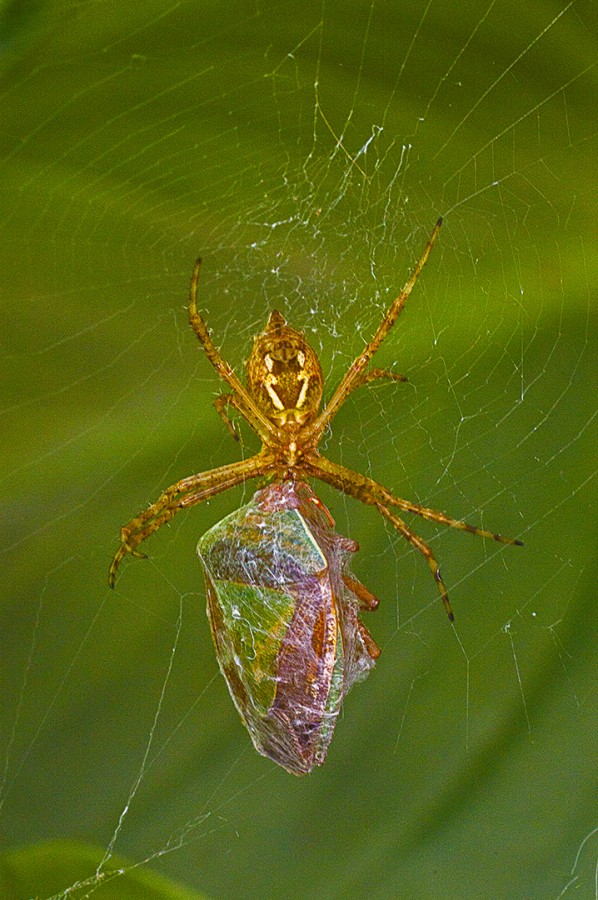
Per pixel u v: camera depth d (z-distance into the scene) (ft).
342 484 0.62
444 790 0.61
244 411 0.63
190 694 0.63
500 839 0.61
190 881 0.62
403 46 0.63
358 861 0.61
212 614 0.60
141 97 0.63
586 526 0.62
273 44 0.63
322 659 0.59
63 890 0.60
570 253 0.63
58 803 0.63
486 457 0.63
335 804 0.62
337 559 0.60
